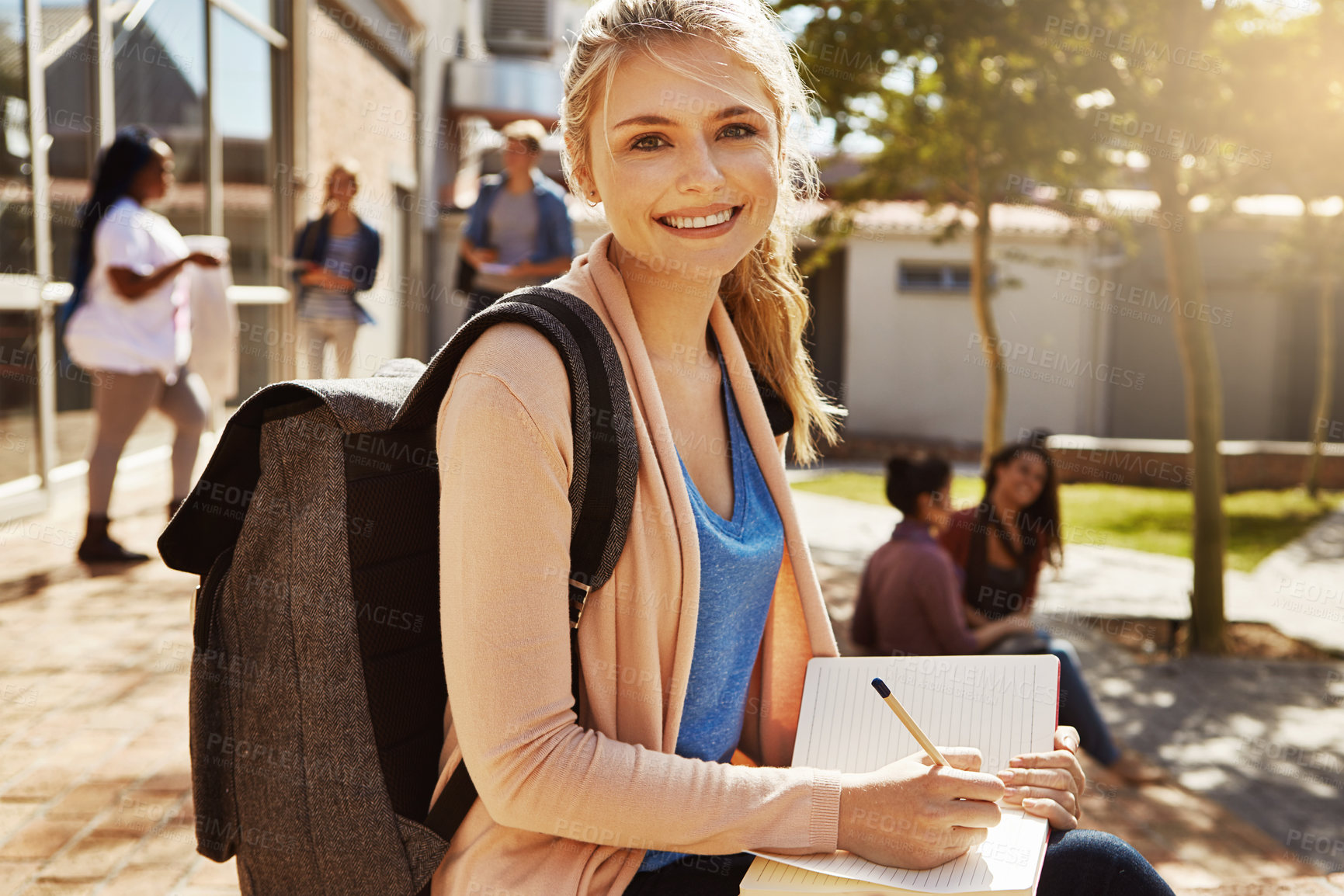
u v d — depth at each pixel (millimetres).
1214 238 17703
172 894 2322
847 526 9820
